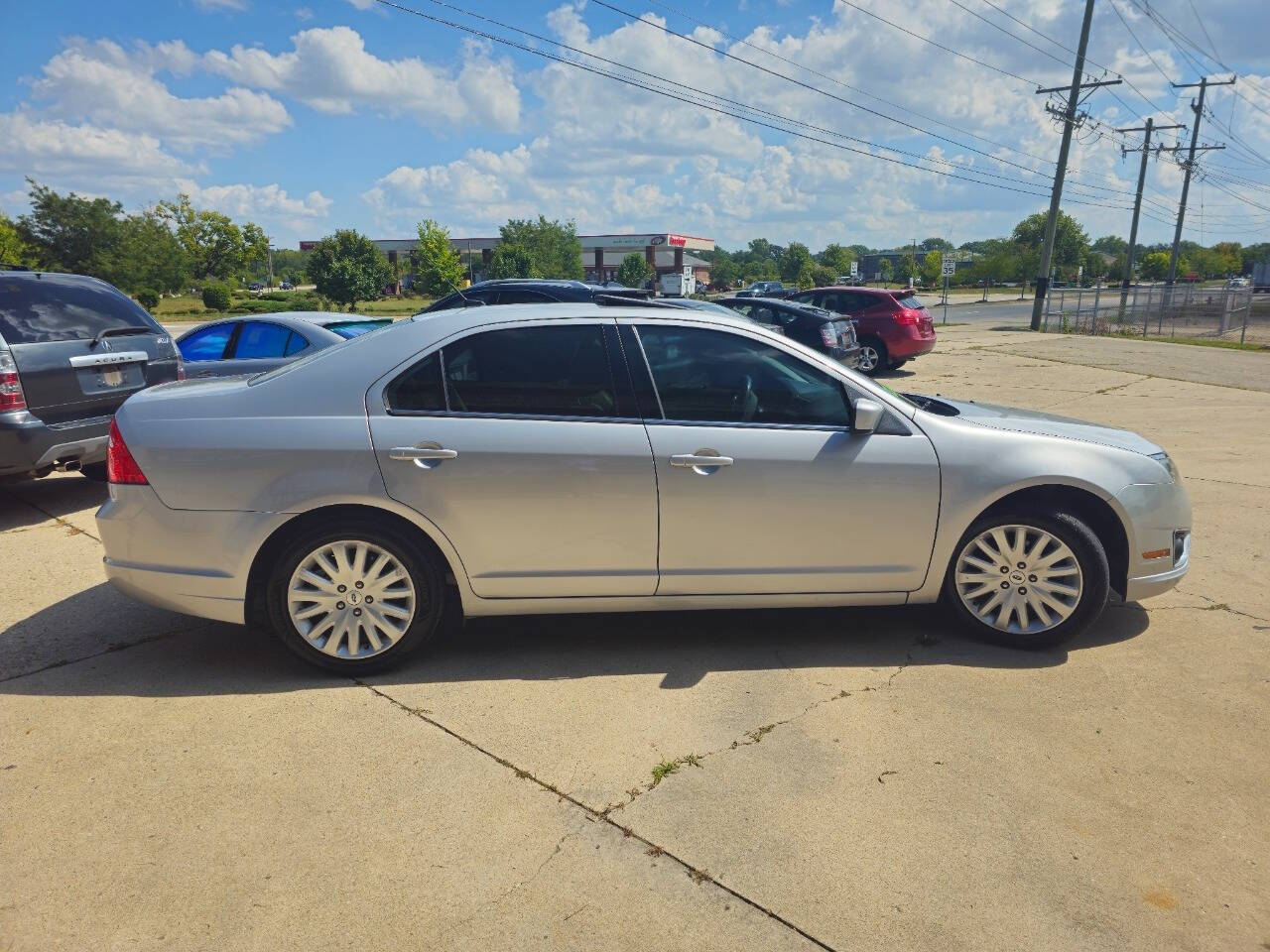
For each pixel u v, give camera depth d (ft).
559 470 11.89
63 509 21.45
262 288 375.86
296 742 10.58
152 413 12.05
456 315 12.55
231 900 7.93
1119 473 13.00
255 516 11.67
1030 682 12.23
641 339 12.46
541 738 10.71
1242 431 32.99
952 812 9.28
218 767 10.03
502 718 11.18
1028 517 12.82
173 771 9.96
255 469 11.65
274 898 7.97
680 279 186.91
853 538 12.60
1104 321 95.14
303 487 11.61
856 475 12.41
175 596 11.99
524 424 11.96
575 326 12.40
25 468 19.17
